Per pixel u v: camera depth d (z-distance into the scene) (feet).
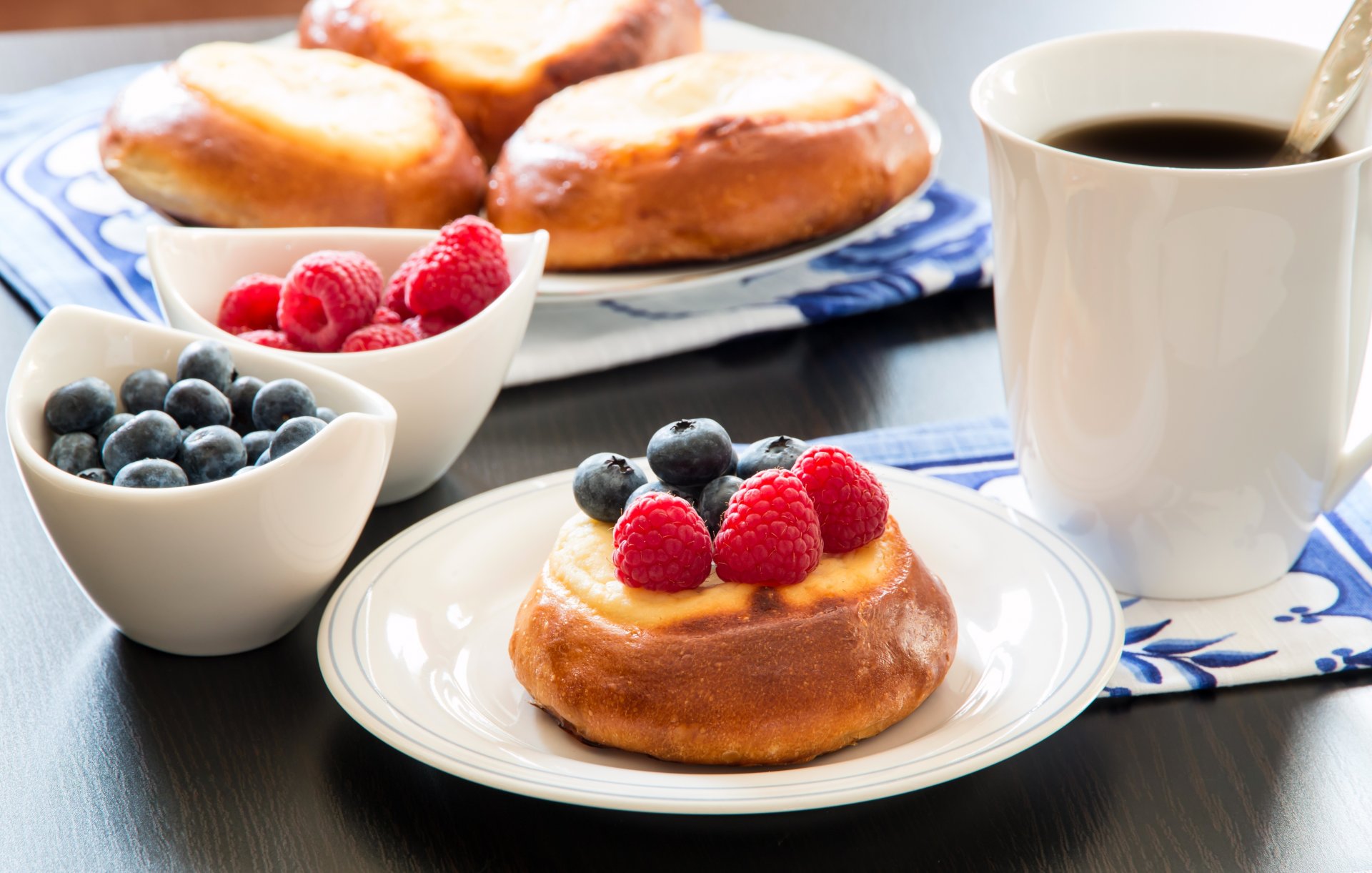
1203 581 2.74
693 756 2.55
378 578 2.71
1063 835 2.52
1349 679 2.66
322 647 2.61
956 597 2.70
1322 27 4.18
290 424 2.68
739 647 2.56
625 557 2.58
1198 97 2.82
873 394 3.11
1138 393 2.67
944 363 3.17
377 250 3.02
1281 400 2.65
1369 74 2.68
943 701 2.61
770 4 4.51
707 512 2.63
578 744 2.59
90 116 3.83
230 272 3.00
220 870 2.51
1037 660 2.61
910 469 2.93
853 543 2.62
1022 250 2.70
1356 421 2.88
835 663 2.56
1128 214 2.61
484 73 3.56
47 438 2.73
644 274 3.27
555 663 2.59
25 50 4.30
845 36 4.28
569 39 3.59
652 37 3.62
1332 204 2.58
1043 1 4.51
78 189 3.57
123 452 2.67
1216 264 2.60
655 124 3.32
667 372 3.17
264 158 3.24
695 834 2.53
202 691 2.68
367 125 3.33
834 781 2.46
